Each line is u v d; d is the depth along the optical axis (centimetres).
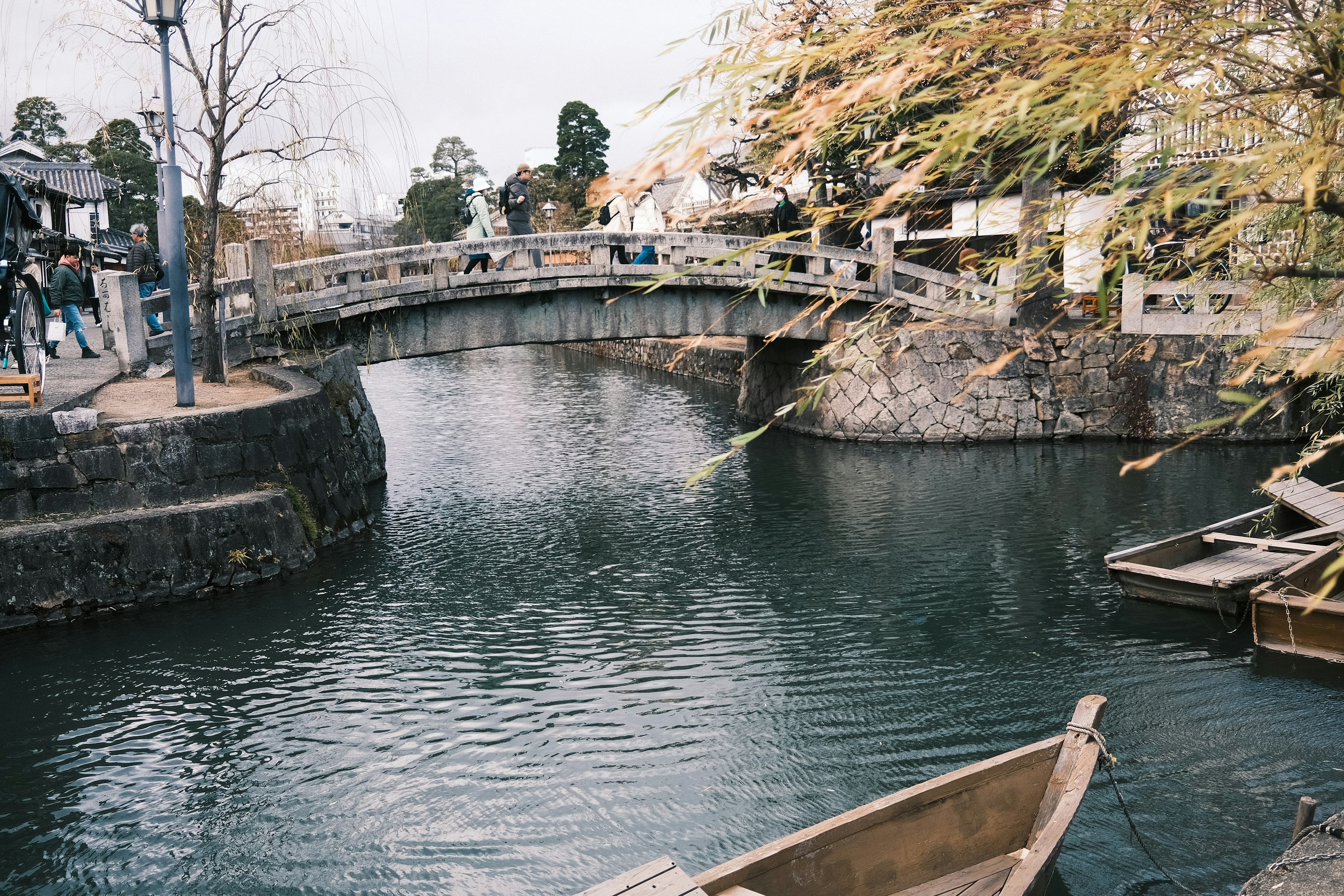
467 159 5778
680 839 652
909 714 830
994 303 242
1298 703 820
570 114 5388
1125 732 779
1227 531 1181
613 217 1933
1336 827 484
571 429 2462
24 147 4047
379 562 1296
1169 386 2105
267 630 1047
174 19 1249
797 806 688
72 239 3475
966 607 1100
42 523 1075
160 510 1134
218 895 603
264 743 800
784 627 1055
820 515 1539
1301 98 230
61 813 698
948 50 202
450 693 895
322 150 1527
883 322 264
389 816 689
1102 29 206
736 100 189
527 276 1817
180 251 1251
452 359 4628
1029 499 1614
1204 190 182
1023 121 179
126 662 960
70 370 1540
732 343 3512
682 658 971
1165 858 606
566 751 780
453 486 1789
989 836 531
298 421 1331
